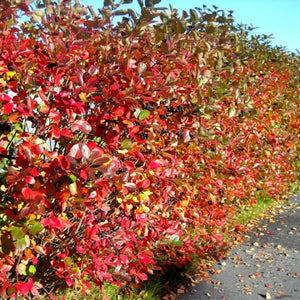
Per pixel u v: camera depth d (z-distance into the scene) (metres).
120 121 2.90
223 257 5.10
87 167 2.29
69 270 2.90
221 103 4.58
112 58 3.04
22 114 2.46
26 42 2.65
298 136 8.12
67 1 2.88
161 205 3.63
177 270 4.53
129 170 2.98
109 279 3.00
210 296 4.09
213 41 4.26
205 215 4.76
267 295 4.08
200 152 4.31
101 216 3.09
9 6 2.41
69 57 2.70
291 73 8.46
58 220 2.59
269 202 7.39
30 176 2.32
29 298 3.06
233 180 5.32
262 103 6.78
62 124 2.88
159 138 3.56
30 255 2.59
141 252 3.39
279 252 5.27
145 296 3.88
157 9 2.97
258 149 5.86
